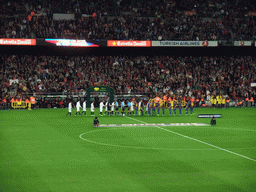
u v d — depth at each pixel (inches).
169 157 911.0
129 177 722.8
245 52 2984.7
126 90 2593.5
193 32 2854.3
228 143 1122.7
